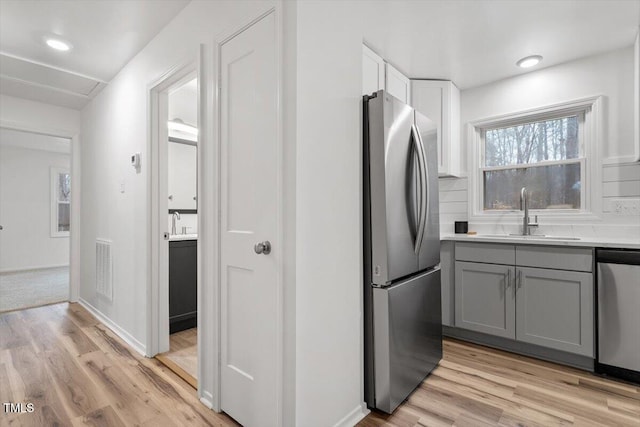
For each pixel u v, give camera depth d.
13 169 5.82
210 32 1.73
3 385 1.89
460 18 1.96
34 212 6.04
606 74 2.39
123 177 2.69
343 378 1.54
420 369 1.90
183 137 3.37
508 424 1.54
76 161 3.71
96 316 3.18
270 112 1.39
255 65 1.46
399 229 1.73
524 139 2.84
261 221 1.43
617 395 1.78
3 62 2.61
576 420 1.57
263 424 1.42
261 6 1.42
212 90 1.71
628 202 2.30
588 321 2.02
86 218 3.52
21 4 1.91
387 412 1.62
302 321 1.32
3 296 3.98
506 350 2.40
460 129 3.07
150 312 2.29
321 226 1.42
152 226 2.31
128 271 2.58
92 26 2.14
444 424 1.54
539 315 2.20
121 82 2.74
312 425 1.36
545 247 2.18
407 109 1.84
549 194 2.70
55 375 2.02
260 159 1.44
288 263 1.32
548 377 1.99
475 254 2.48
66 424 1.54
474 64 2.56
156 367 2.13
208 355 1.74
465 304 2.53
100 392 1.83
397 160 1.73
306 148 1.34
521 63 2.55
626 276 1.89
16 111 3.32
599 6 1.85
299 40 1.31
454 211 3.11
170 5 1.93
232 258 1.58
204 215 1.76
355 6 1.67
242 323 1.53
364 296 1.71
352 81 1.64
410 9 1.87
